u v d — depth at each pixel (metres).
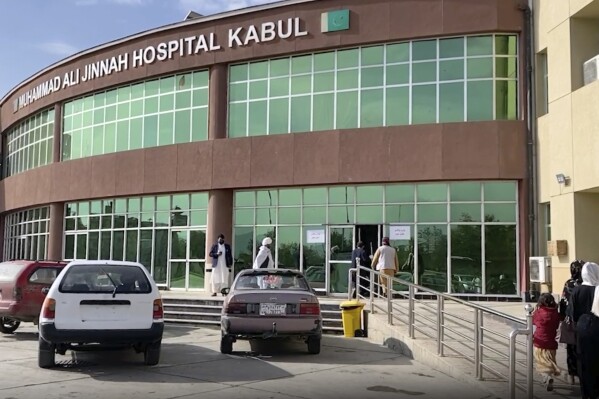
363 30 21.12
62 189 28.41
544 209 19.02
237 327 11.28
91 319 9.76
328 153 21.33
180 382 8.90
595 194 15.90
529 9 19.64
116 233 26.48
